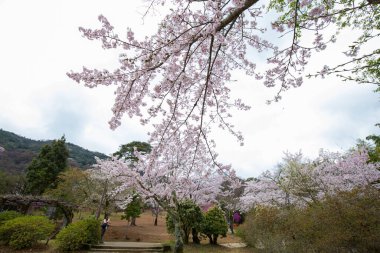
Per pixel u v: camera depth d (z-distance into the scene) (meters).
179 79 3.39
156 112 3.67
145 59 3.01
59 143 26.70
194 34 2.93
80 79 3.16
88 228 12.99
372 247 5.93
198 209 14.41
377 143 10.02
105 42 3.05
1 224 13.26
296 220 8.52
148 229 21.25
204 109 4.34
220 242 15.55
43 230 12.52
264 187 13.88
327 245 6.63
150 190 9.43
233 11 2.91
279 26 3.50
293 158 12.44
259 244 11.59
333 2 3.39
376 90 5.79
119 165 10.41
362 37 4.22
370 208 6.38
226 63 4.23
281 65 3.80
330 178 9.91
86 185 17.64
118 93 3.35
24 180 28.45
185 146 4.55
